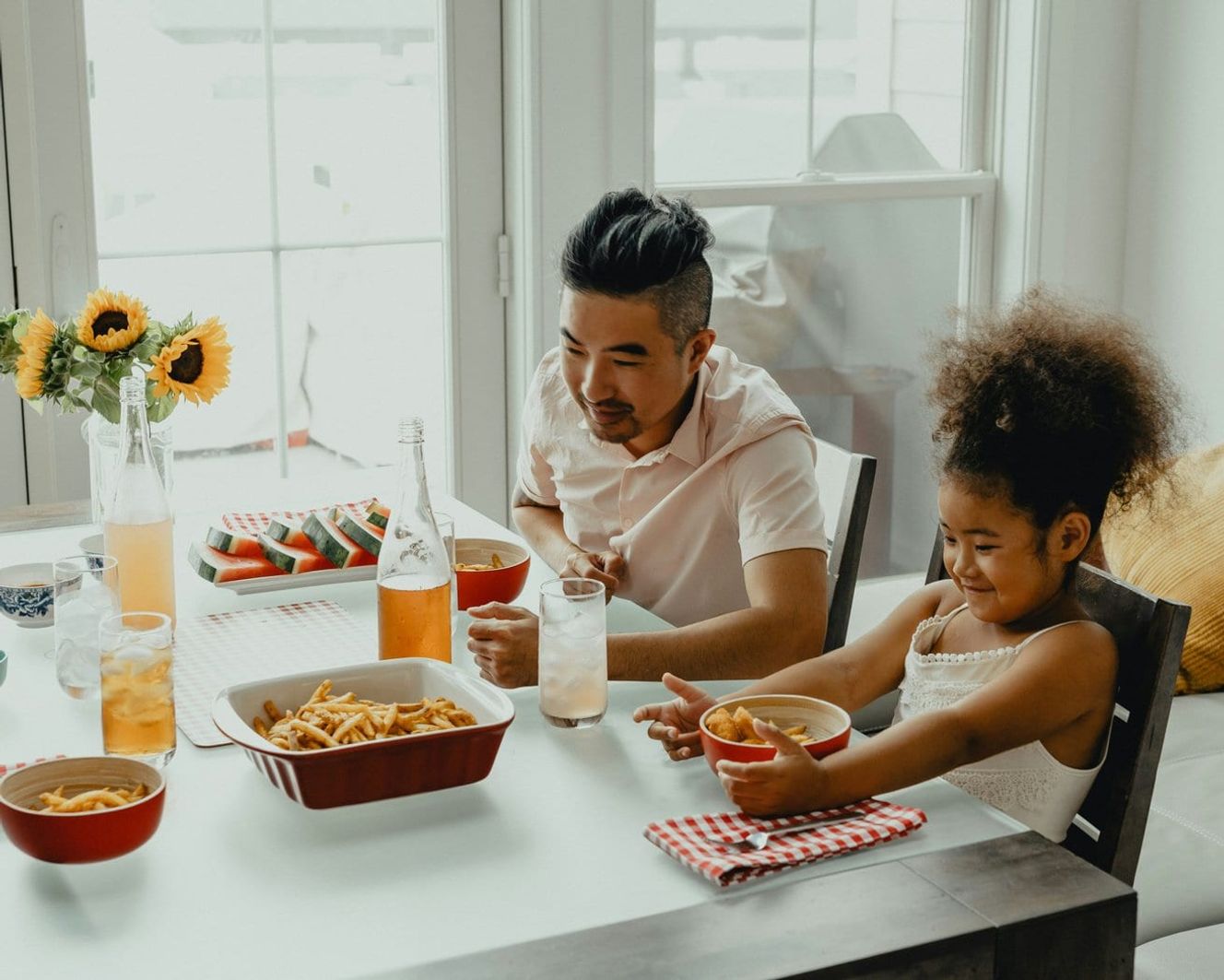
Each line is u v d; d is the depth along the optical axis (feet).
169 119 8.02
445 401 9.05
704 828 3.42
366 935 2.99
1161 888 5.36
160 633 3.73
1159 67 9.68
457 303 8.85
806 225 9.56
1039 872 3.23
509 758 3.88
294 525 5.42
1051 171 9.78
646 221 4.75
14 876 3.24
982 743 3.95
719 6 8.97
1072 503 4.24
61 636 4.17
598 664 4.06
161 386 5.06
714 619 4.77
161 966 2.88
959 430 4.34
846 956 2.89
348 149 8.48
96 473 5.22
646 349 4.81
